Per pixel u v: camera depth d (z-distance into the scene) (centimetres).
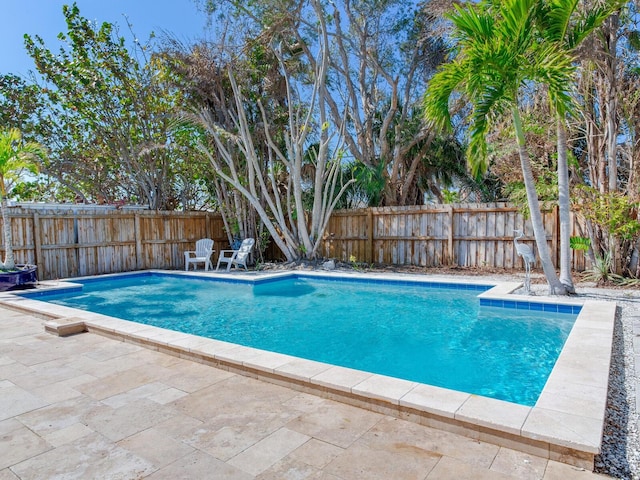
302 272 977
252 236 1259
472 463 203
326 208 1180
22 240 906
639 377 318
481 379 367
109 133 1237
